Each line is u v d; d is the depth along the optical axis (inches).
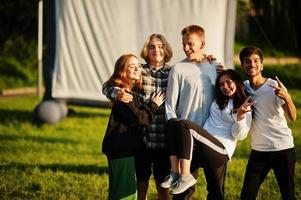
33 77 1114.1
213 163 224.2
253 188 235.5
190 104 236.2
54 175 348.5
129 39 466.0
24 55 1130.0
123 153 232.4
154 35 249.3
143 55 250.4
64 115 544.1
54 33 490.6
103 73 480.1
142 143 240.2
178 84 237.0
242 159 396.2
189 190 242.1
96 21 475.5
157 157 246.7
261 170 236.5
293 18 625.9
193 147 224.2
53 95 494.6
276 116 230.4
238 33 858.1
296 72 792.9
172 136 222.1
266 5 625.9
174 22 444.1
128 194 233.1
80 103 496.7
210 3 434.0
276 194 306.0
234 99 231.3
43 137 486.9
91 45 479.5
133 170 234.1
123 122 234.5
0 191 311.3
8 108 677.3
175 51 441.4
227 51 433.4
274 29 633.0
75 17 481.7
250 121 227.9
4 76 1092.5
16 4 1045.8
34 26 1101.7
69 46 486.0
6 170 358.9
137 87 242.1
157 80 245.1
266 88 230.2
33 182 330.3
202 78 236.4
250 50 233.5
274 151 231.6
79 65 486.0
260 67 233.3
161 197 252.7
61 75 491.2
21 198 298.8
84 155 415.5
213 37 434.0
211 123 233.0
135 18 461.4
